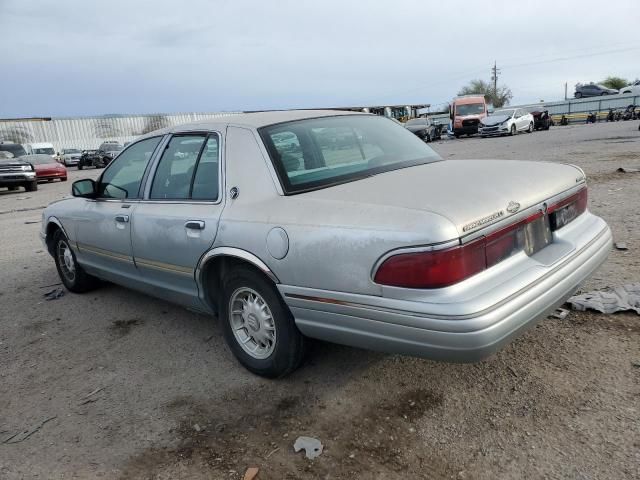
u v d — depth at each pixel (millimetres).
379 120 4148
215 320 4531
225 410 3115
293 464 2604
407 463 2537
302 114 3754
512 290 2535
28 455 2850
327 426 2871
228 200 3324
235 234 3168
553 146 17609
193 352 3928
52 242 5711
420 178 3096
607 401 2816
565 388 2973
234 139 3447
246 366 3480
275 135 3363
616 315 3740
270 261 2979
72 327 4645
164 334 4312
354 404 3045
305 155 3348
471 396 3006
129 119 51750
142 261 4090
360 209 2678
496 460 2494
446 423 2797
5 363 4023
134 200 4184
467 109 34344
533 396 2938
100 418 3154
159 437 2914
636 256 4910
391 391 3139
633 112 40094
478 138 31219
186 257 3592
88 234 4770
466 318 2338
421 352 2490
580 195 3412
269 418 2994
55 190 19219
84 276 5406
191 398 3283
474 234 2479
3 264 7137
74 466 2730
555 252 2977
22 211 13289
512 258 2717
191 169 3707
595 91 50781
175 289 3900
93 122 49594
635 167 10609
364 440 2729
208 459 2699
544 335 3576
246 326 3436
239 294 3410
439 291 2391
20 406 3371
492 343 2391
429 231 2369
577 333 3555
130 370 3732
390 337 2559
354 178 3260
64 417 3199
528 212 2824
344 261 2631
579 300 3938
